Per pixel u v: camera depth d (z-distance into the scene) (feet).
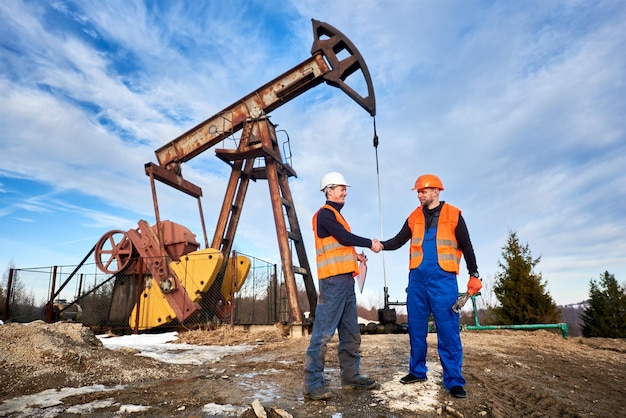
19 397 12.15
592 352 24.57
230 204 42.45
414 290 12.98
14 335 16.65
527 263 60.75
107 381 14.33
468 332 32.99
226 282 43.55
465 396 11.43
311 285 42.93
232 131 42.29
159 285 39.55
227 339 31.94
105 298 43.29
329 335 11.85
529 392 12.52
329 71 38.50
